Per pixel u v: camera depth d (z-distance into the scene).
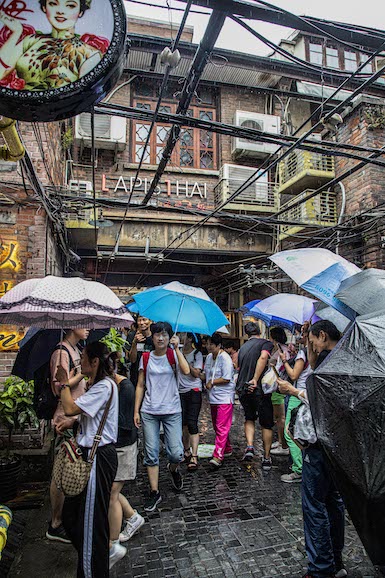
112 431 2.87
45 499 4.61
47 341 3.77
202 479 5.12
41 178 6.15
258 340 5.80
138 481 5.15
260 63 4.66
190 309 4.86
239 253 11.23
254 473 5.32
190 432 5.47
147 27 11.75
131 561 3.33
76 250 10.30
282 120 11.53
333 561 2.89
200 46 3.26
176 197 11.23
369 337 2.26
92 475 2.70
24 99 2.21
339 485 2.24
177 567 3.25
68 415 2.79
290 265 3.65
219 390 5.61
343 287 3.02
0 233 5.73
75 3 2.27
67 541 3.60
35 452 5.25
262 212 10.84
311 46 11.72
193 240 10.99
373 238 8.41
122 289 18.73
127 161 11.17
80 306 2.73
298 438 2.92
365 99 8.93
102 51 2.24
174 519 4.04
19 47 2.22
